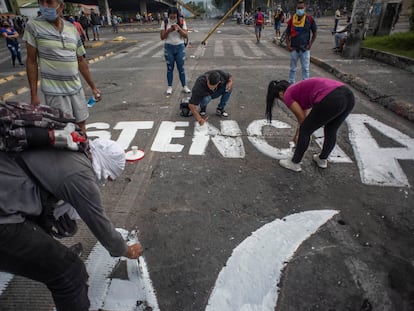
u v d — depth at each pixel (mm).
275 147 3861
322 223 2529
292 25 5816
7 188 1163
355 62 8375
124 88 6695
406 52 8250
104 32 26172
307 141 3064
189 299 1912
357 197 2863
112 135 4273
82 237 2396
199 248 2297
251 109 5219
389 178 3156
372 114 4859
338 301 1885
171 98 5863
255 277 2053
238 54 11141
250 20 34125
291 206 2752
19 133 1116
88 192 1297
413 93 5402
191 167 3424
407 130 4258
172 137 4176
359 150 3713
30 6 36312
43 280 1324
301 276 2051
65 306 1449
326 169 3336
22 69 9242
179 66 5922
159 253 2256
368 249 2270
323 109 2742
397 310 1828
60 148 1239
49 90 3107
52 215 1412
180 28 5496
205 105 4711
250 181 3139
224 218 2609
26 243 1195
